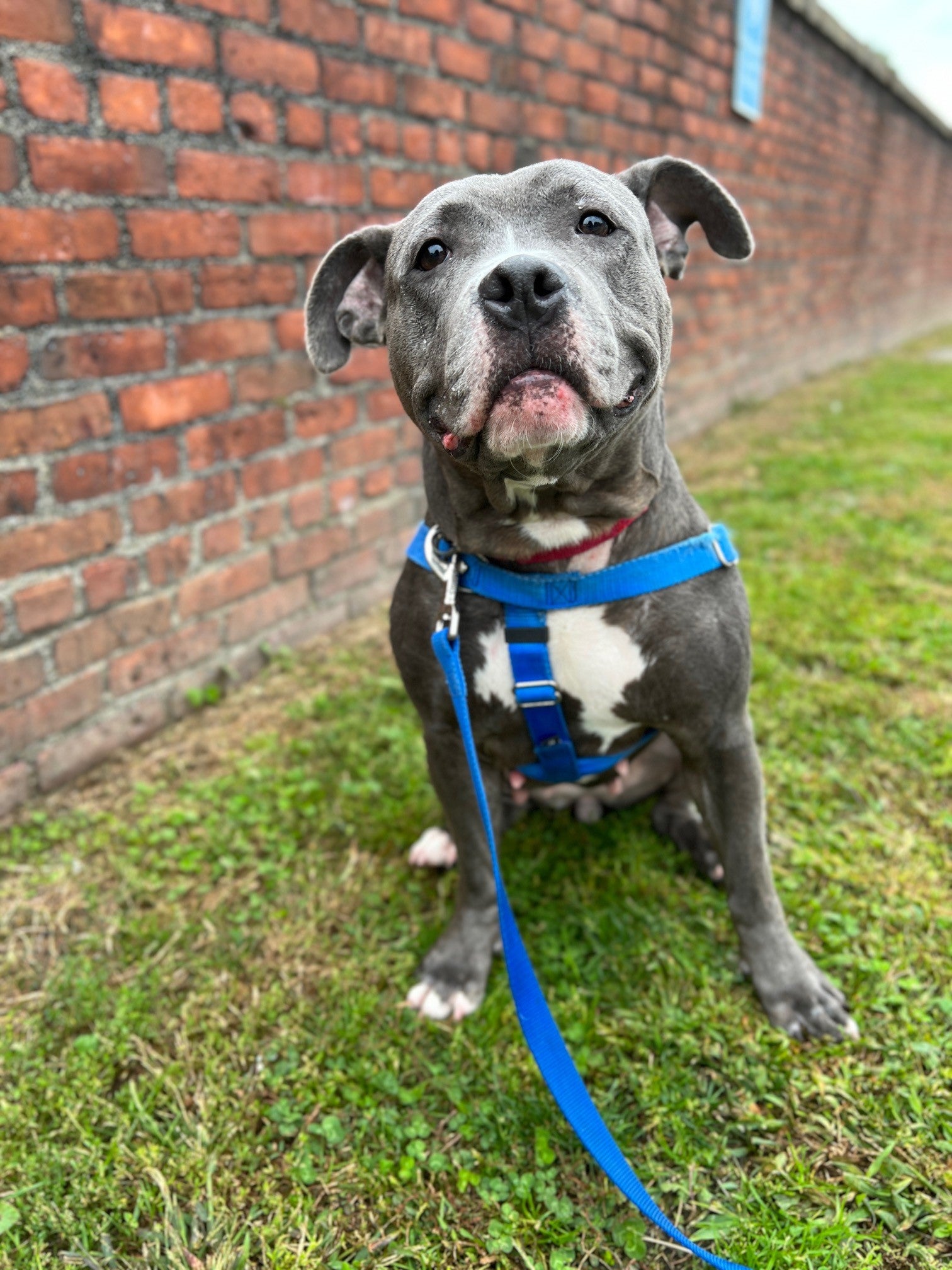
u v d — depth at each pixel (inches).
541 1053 21.2
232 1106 23.5
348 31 41.0
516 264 18.2
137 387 35.7
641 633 23.2
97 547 35.5
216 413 39.1
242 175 37.9
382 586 50.5
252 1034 25.2
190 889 31.0
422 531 25.3
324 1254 20.1
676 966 26.5
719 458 73.0
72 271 32.6
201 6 34.9
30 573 33.4
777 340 98.7
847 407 91.3
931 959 25.8
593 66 57.8
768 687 39.4
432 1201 21.1
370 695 41.2
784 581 49.9
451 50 46.6
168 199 35.3
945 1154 21.2
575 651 23.4
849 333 126.9
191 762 37.4
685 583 23.3
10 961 28.3
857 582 48.6
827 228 107.7
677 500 24.4
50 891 31.0
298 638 45.9
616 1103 23.1
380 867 31.4
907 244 148.1
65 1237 20.6
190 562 39.5
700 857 30.0
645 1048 24.2
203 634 40.9
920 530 56.3
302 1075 24.1
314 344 25.6
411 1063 24.5
